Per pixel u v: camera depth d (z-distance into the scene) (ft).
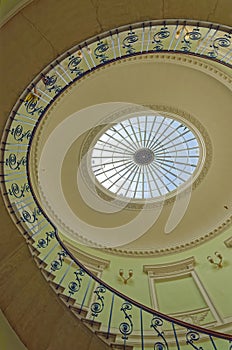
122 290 26.21
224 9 15.98
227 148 31.48
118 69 26.99
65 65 19.02
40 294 16.51
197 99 29.43
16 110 17.07
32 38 16.39
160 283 27.37
